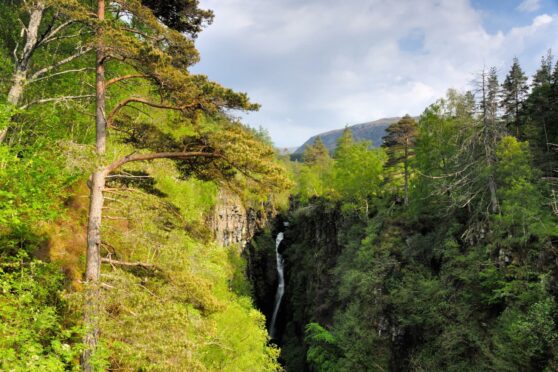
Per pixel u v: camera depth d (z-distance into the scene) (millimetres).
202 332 9938
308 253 55438
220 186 11352
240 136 10016
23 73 13461
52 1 8539
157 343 8320
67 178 9766
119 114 10633
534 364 18984
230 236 52000
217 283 21188
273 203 71750
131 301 9031
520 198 23203
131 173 11398
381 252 34812
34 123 13625
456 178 30125
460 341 23594
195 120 10586
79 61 16922
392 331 29688
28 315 8281
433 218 34125
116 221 13445
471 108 30281
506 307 21953
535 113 35531
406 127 39000
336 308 39875
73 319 10633
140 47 8688
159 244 9883
